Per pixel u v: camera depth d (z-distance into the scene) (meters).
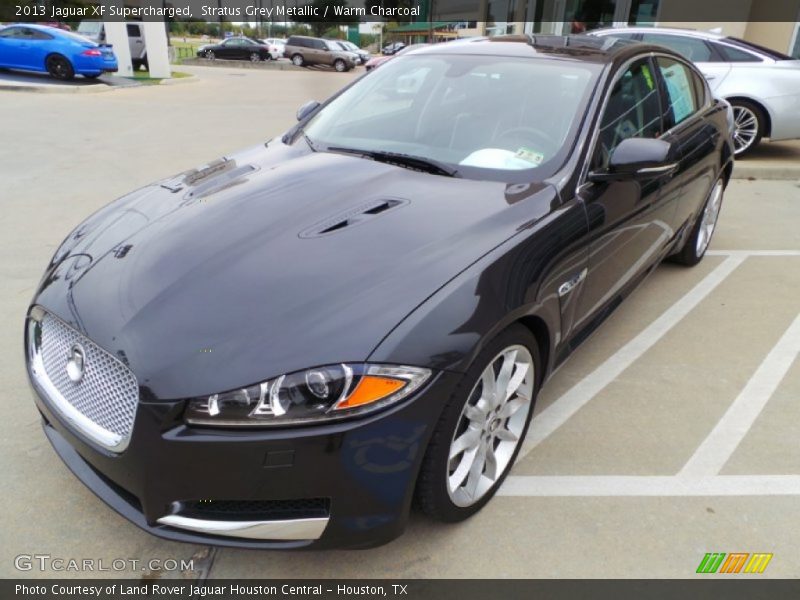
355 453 1.74
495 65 3.19
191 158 7.93
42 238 4.98
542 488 2.48
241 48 34.03
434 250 2.09
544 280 2.24
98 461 1.88
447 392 1.86
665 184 3.30
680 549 2.21
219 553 2.15
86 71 16.33
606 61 3.08
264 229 2.24
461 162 2.74
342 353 1.73
